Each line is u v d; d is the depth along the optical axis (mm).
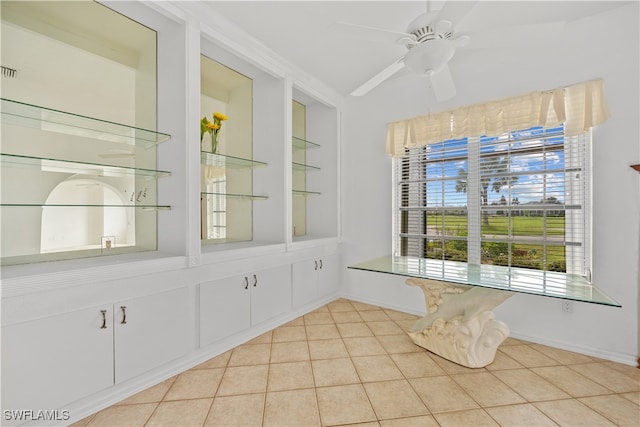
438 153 3125
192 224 2131
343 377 2018
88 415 1632
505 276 1948
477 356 2145
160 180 2252
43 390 1466
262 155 3123
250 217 3199
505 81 2646
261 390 1873
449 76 1899
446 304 2363
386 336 2688
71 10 1914
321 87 3467
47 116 1702
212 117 2887
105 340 1688
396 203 3453
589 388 1879
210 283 2270
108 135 2049
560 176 2477
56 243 1888
